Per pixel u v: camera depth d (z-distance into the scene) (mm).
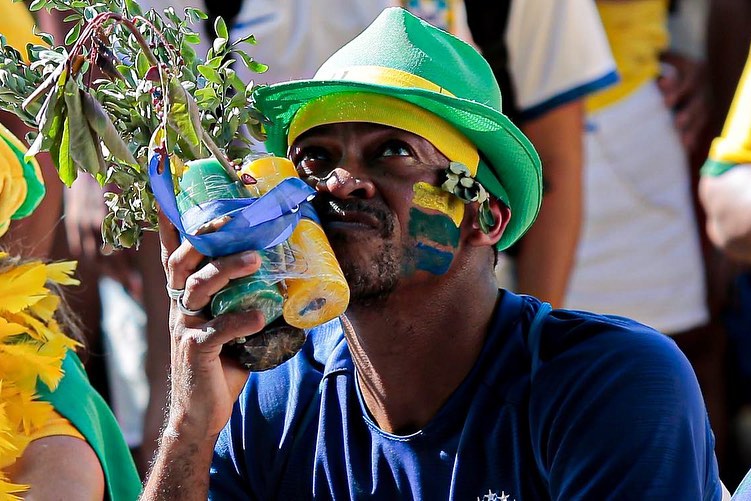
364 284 4098
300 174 4254
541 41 6855
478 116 4156
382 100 4145
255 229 3721
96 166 3713
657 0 8289
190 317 3908
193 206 3797
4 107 3936
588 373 4160
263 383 4629
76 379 4762
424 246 4156
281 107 4355
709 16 9266
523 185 4426
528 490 4203
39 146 3686
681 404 4105
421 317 4242
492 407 4250
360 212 4094
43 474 4430
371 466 4375
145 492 4227
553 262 7090
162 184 3723
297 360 4633
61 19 6660
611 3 8133
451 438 4262
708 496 4324
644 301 8258
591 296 8219
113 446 4820
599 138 8109
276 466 4555
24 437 4484
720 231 6910
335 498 4445
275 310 3805
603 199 8141
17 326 4621
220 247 3729
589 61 6941
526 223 4547
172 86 3713
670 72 8617
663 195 8266
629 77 8172
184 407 4078
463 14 6738
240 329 3783
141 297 7527
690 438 4090
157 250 7246
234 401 4160
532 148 4312
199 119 3789
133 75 3953
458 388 4293
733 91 9195
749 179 6770
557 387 4184
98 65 3965
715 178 6902
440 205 4172
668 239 8258
